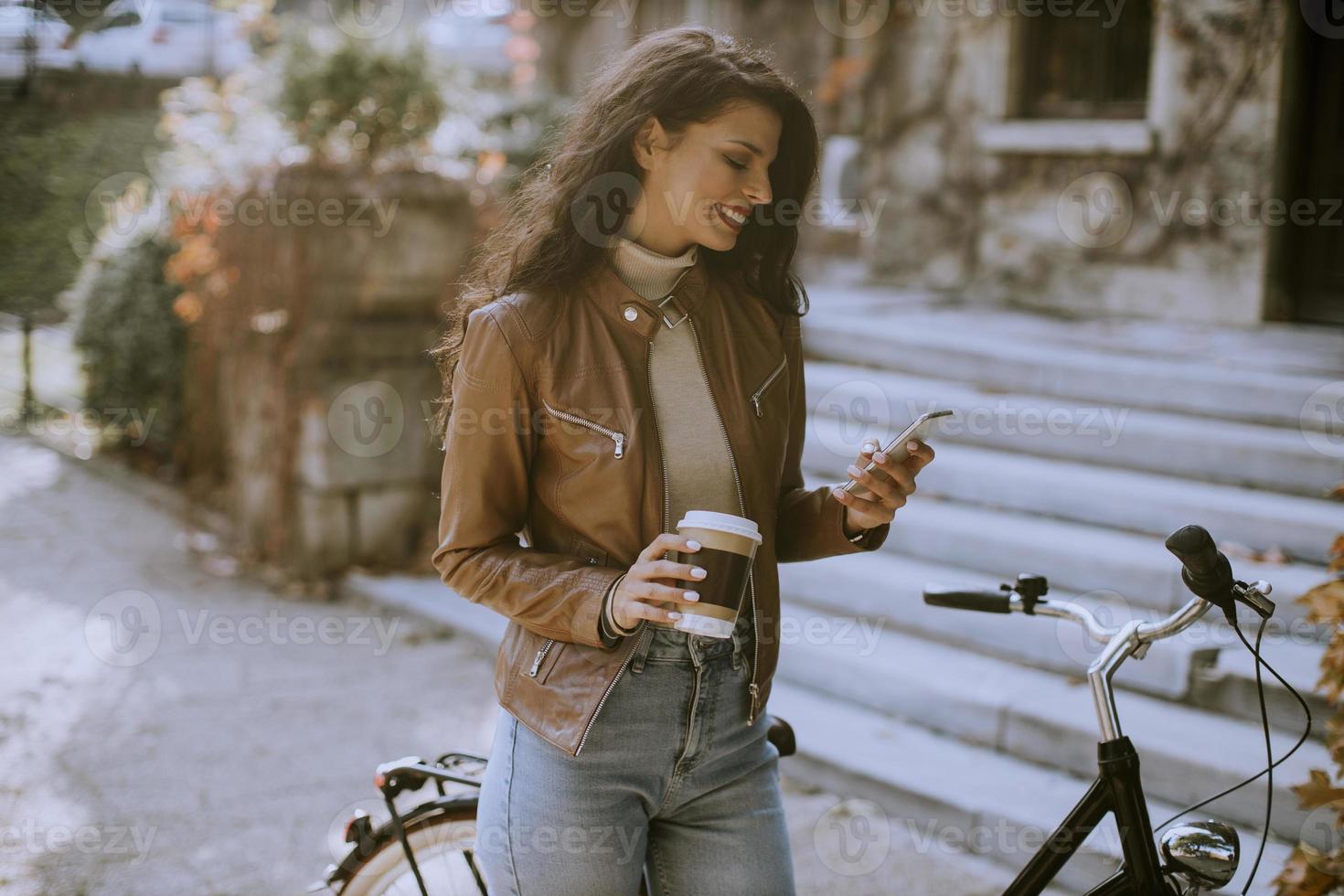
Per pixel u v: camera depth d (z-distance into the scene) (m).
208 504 6.19
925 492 4.94
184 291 6.73
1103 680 1.79
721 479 1.82
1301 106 5.86
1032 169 6.66
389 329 5.52
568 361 1.77
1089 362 5.10
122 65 10.45
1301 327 5.95
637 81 1.77
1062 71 6.63
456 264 5.54
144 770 3.75
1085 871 3.13
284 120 5.53
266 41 6.04
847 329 5.90
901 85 7.18
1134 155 6.27
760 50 1.87
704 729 1.79
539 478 1.80
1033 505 4.62
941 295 7.02
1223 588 1.67
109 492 6.89
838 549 1.94
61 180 10.51
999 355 5.32
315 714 4.21
